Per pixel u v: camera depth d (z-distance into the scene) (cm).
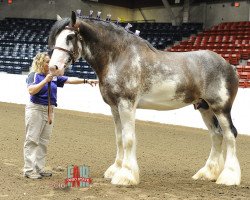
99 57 608
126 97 593
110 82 598
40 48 2581
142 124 1366
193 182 654
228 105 648
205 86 638
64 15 3173
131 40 612
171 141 1081
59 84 669
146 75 604
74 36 590
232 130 645
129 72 593
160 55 623
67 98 1659
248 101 1220
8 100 1828
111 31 610
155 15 3219
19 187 580
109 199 532
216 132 672
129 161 601
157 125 1355
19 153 827
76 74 2070
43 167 659
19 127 1176
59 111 1590
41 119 637
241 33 2411
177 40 2623
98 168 733
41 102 632
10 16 3294
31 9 3241
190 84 624
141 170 739
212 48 2272
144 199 538
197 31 2667
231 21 2861
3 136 1016
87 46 607
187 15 2975
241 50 2123
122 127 600
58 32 596
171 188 608
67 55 587
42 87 603
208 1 2958
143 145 1009
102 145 974
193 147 1010
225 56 2077
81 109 1622
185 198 554
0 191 555
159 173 719
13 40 2766
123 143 600
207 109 670
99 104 1579
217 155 675
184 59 632
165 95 617
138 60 600
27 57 2489
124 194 555
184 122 1360
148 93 611
